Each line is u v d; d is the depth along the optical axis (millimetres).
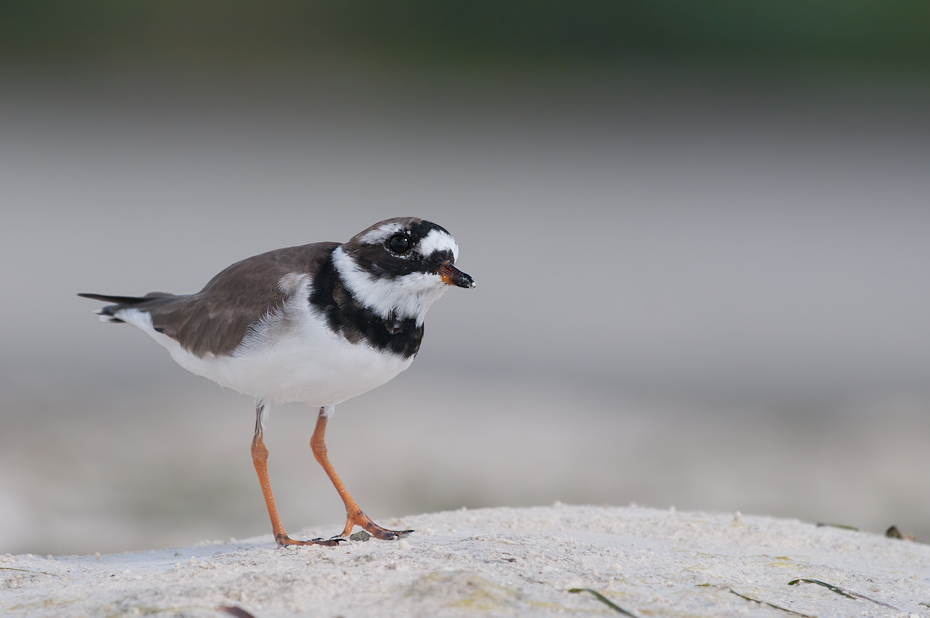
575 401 14117
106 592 4859
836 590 5352
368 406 13336
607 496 10500
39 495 9711
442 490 10453
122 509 9516
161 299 7391
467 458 11477
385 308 6324
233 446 11562
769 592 5168
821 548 6816
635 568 5297
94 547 8625
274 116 42906
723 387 15141
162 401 13133
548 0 46000
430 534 6387
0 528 8875
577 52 45969
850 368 16312
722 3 45250
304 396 6520
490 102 45500
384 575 4863
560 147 40719
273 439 11883
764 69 44844
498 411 13422
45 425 11797
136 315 7285
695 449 12172
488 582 4703
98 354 15242
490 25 46281
